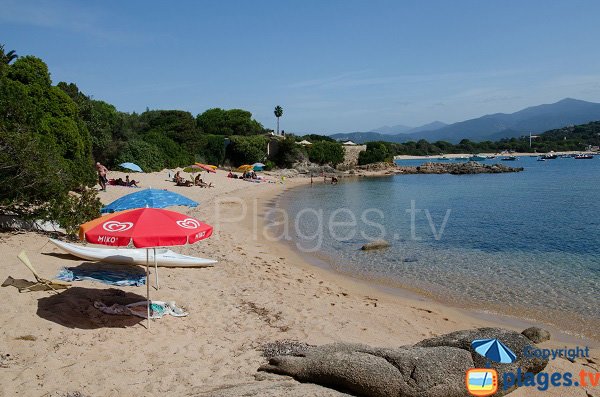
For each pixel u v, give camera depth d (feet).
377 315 39.58
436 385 20.24
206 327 32.04
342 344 24.79
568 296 46.39
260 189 163.43
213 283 43.16
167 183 138.31
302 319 35.63
